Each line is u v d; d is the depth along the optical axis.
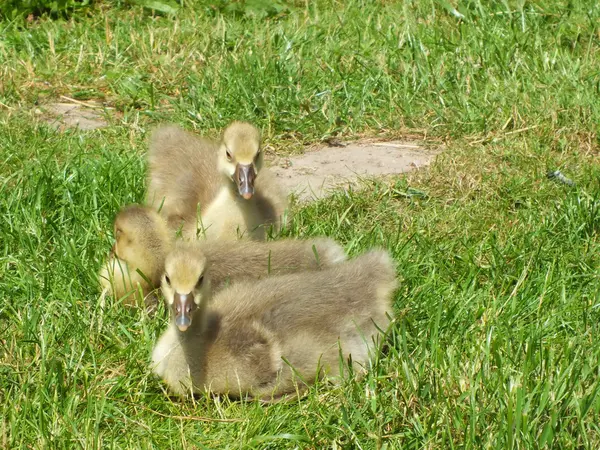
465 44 14.57
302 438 7.05
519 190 11.33
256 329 7.76
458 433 6.97
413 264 9.34
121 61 14.58
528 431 6.80
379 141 12.94
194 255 7.64
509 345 7.65
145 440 7.17
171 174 10.92
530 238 9.95
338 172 12.06
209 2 16.67
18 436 7.08
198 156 11.05
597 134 12.57
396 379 7.43
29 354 7.93
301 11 16.78
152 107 13.43
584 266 9.52
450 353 7.58
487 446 6.75
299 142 12.80
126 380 7.70
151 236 8.73
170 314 7.94
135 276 8.80
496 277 9.27
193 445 7.12
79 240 9.64
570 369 7.36
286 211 10.44
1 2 16.20
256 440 7.07
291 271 8.86
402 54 14.59
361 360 7.97
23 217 10.05
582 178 11.51
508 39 14.75
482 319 8.34
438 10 16.06
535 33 15.14
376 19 16.08
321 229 10.02
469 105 13.27
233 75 13.67
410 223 10.55
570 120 12.81
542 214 10.61
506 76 13.91
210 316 7.82
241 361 7.61
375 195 11.24
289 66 13.97
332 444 6.97
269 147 12.68
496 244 9.90
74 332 8.09
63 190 10.59
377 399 7.33
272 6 16.78
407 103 13.34
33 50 14.78
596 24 15.29
